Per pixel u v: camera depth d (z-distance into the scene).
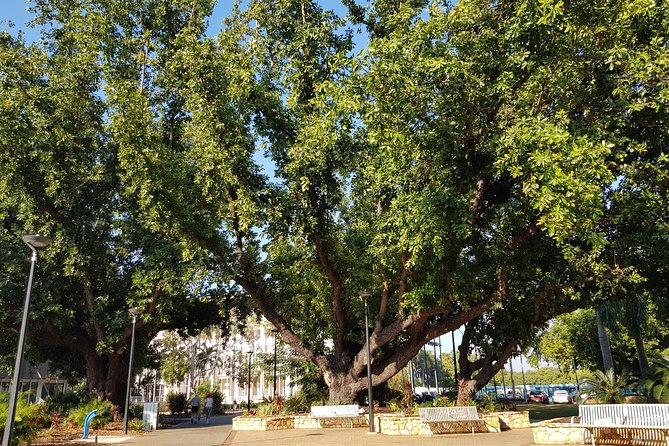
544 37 11.91
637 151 14.04
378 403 24.64
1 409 11.73
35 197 22.23
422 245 13.46
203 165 18.08
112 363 25.09
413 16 17.91
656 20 12.70
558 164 10.51
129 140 17.73
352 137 17.42
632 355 41.91
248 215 17.17
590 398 25.55
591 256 16.16
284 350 45.06
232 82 17.52
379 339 18.89
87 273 22.75
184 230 18.62
